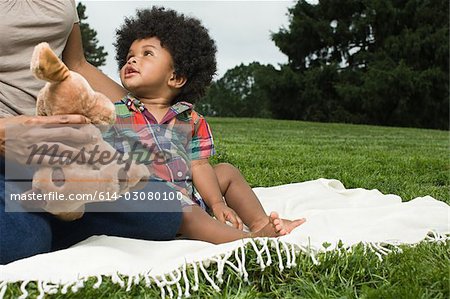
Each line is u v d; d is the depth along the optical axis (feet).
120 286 6.39
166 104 9.76
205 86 10.32
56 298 6.03
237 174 9.52
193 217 8.00
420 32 96.99
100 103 6.70
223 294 6.28
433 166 20.94
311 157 23.50
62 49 8.84
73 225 7.47
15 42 8.17
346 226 8.86
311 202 10.86
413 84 94.12
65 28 8.61
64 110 6.52
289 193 11.68
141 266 6.72
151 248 7.32
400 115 96.48
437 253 7.81
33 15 8.27
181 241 7.47
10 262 6.63
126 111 9.27
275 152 25.68
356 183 16.20
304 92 101.86
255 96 147.84
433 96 95.50
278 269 6.88
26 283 6.09
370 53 100.73
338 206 10.78
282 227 8.02
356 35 103.45
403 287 6.44
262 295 6.46
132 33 9.95
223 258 6.85
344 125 71.10
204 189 9.12
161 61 9.56
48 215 6.88
